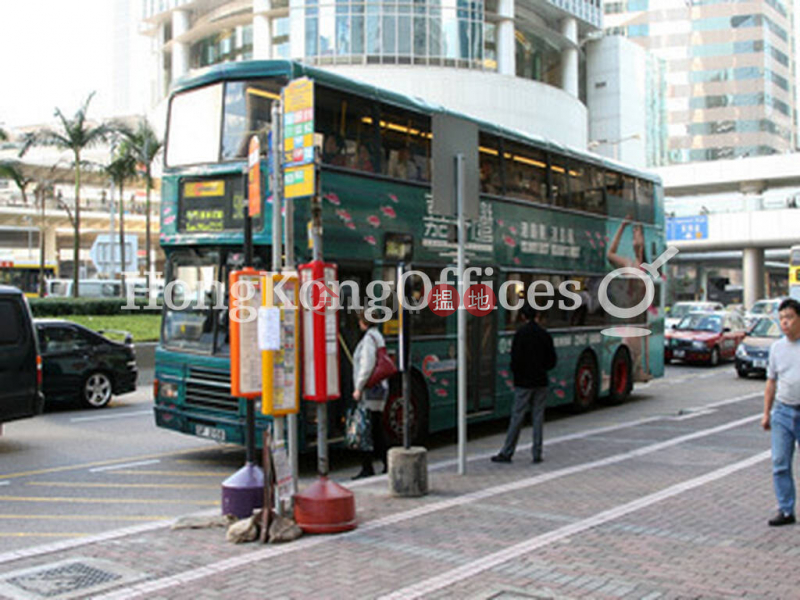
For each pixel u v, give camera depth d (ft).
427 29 154.20
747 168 156.76
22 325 35.12
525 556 18.95
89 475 30.53
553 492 25.98
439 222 36.68
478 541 20.30
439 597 16.21
